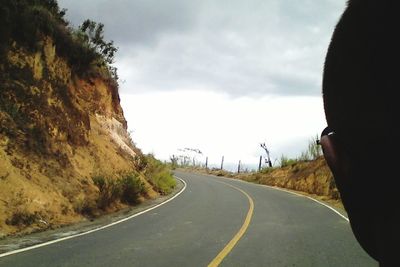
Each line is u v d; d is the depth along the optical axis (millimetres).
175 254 9258
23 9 19016
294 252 9578
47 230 12562
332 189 28031
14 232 11781
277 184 38094
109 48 26219
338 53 609
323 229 13031
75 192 16562
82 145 20781
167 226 13508
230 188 31703
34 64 19141
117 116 30266
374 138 559
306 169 35625
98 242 10641
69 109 20859
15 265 8070
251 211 17719
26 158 15750
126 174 22500
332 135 642
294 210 18297
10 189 13484
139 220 14922
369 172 580
